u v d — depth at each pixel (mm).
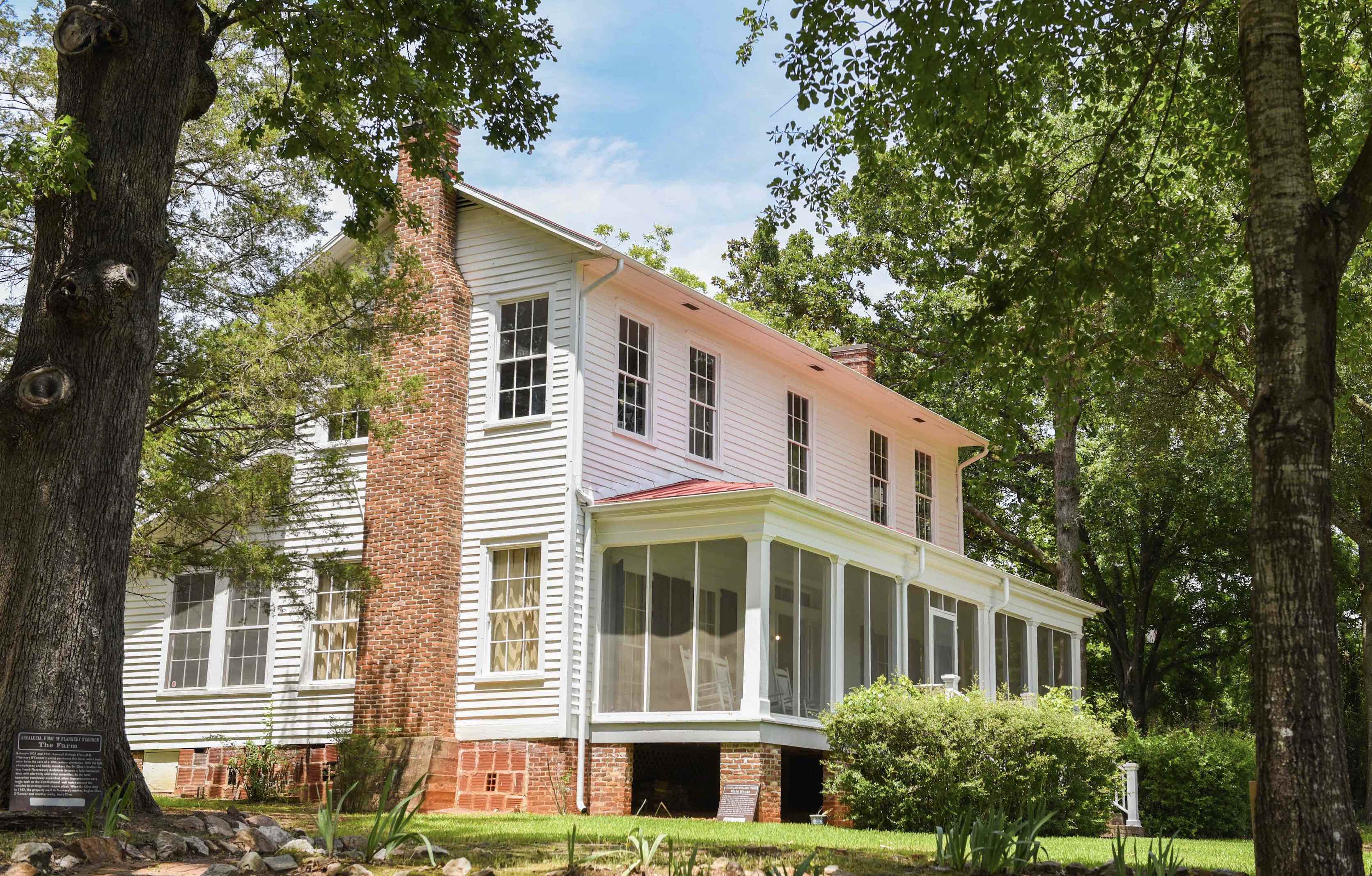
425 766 18297
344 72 14969
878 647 20875
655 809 19125
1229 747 20484
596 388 19734
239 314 18453
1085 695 28453
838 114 12641
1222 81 13211
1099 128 13844
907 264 35406
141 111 11469
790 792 20766
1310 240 8125
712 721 17672
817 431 25938
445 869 7715
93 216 11109
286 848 8586
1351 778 37906
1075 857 11461
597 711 18656
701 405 22469
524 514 19250
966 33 11484
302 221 18734
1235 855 12969
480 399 20062
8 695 10047
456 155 16453
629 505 18719
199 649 22547
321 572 18219
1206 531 35625
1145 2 12477
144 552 17969
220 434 18141
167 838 8477
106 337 10898
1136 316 13312
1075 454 34312
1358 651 38594
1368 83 14852
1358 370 23109
